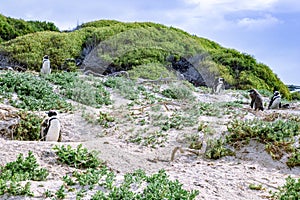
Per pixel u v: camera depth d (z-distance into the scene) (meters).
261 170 6.91
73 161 6.15
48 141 7.32
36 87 11.53
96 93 10.71
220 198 5.28
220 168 6.79
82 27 22.59
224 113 10.31
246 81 20.27
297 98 23.09
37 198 4.66
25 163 5.59
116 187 4.95
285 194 5.51
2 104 9.82
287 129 8.26
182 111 9.19
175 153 7.30
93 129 8.02
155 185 4.99
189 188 5.48
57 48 20.06
